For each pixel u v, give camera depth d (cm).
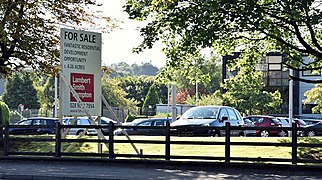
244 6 1831
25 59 2359
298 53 2317
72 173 1634
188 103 8012
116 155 1864
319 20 1808
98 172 1662
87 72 1988
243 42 2344
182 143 1788
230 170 1712
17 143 2369
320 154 1930
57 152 1925
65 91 1939
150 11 2017
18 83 7825
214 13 1889
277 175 1622
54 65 2395
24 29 2286
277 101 5784
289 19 1961
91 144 2300
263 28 1927
